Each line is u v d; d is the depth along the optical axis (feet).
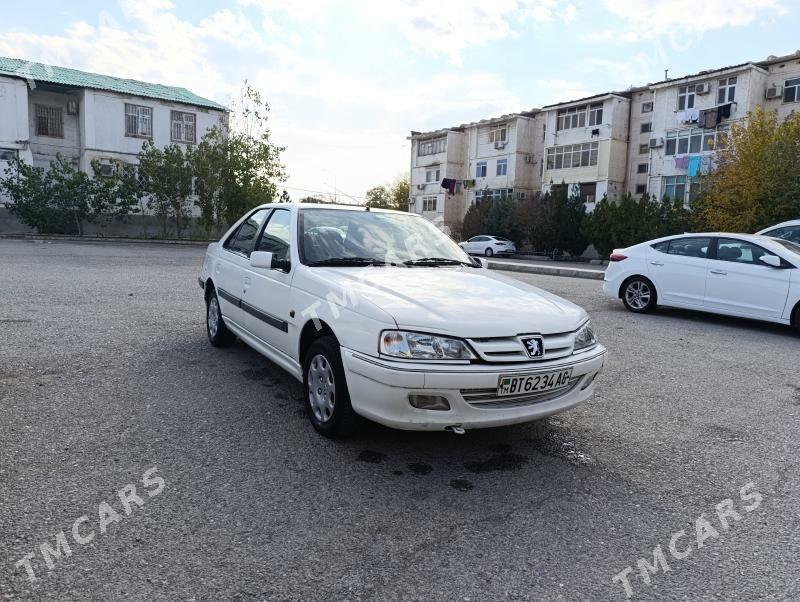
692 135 110.83
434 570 7.79
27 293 27.78
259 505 9.28
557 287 43.01
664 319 28.73
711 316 30.22
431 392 10.03
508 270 65.82
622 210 101.96
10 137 90.63
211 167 91.09
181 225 97.04
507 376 10.25
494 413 10.40
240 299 16.26
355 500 9.58
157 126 103.60
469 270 14.56
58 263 44.14
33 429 11.81
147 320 22.79
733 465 11.50
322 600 7.09
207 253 20.43
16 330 19.93
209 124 109.09
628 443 12.50
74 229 89.86
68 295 27.89
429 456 11.44
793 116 80.43
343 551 8.14
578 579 7.73
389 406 10.19
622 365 19.17
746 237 27.32
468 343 10.21
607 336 23.79
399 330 10.25
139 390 14.51
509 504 9.68
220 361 17.34
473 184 161.89
